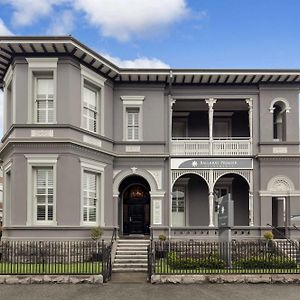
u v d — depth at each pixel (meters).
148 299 14.98
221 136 29.91
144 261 21.78
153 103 26.88
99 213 24.58
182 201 28.47
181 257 20.20
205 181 27.03
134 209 28.42
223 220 20.56
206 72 26.03
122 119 26.67
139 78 26.47
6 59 23.92
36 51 22.80
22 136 22.66
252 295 15.47
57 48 22.55
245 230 25.95
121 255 22.52
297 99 27.20
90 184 24.33
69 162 22.64
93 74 24.70
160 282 17.12
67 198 22.48
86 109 24.58
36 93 23.16
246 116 29.89
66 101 22.80
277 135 28.31
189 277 17.17
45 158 22.55
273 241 23.38
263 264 19.16
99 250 21.03
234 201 28.62
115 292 15.81
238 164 26.80
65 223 22.34
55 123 22.64
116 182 26.17
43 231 22.22
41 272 17.91
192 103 28.53
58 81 22.86
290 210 26.33
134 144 26.53
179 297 15.22
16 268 19.19
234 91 27.30
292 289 16.30
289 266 19.06
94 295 15.39
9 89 25.69
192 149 26.84
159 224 25.92
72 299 14.90
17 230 22.20
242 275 17.23
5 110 25.55
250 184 26.73
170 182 26.41
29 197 22.38
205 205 28.33
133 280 17.98
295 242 22.52
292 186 26.55
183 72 26.00
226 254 19.47
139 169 26.36
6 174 24.75
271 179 26.58
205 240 25.31
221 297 15.22
